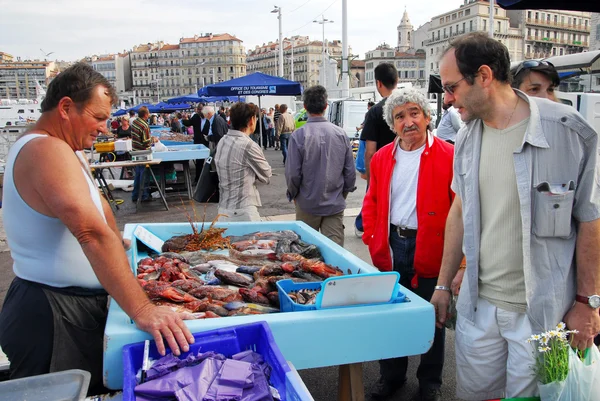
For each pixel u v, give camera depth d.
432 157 2.79
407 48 113.50
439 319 2.34
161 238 3.78
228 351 1.79
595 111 7.27
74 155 1.87
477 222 2.04
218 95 12.63
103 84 1.99
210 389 1.52
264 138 22.28
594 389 1.68
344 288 2.05
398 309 2.06
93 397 1.73
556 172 1.80
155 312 1.77
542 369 1.77
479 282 2.10
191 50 159.12
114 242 1.79
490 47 1.82
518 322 1.96
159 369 1.60
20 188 1.83
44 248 1.92
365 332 2.01
